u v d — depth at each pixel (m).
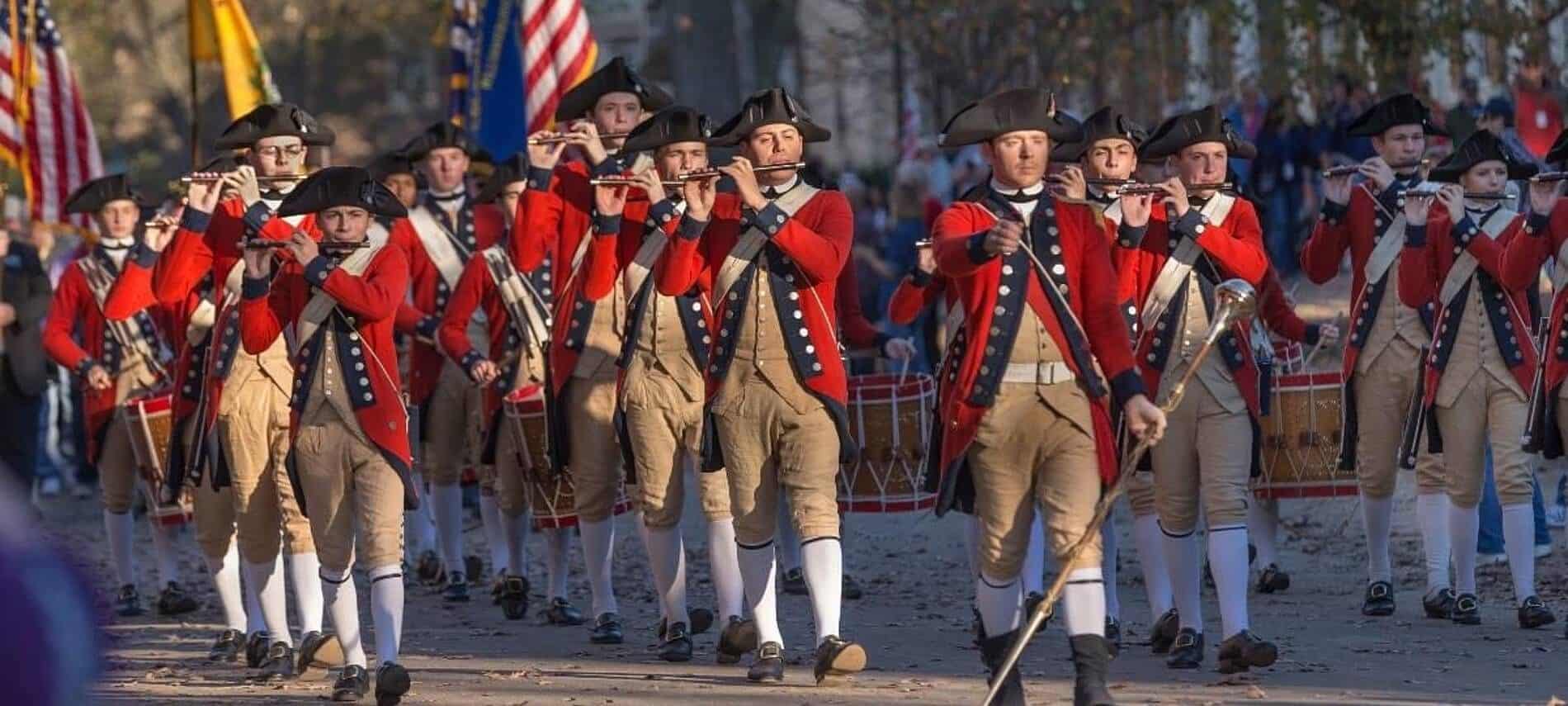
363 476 28.03
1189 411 28.89
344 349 28.06
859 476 35.97
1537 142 58.34
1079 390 23.25
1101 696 22.73
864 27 108.94
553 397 33.47
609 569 34.47
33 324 46.47
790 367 28.09
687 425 31.05
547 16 54.19
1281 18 67.00
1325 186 35.06
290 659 31.28
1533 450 33.09
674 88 110.06
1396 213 34.38
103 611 8.23
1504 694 27.06
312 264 27.47
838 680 28.53
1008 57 80.62
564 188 33.28
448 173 40.69
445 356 40.19
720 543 30.94
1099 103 82.00
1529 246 32.44
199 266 30.14
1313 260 35.19
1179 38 78.31
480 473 40.88
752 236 28.22
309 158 42.31
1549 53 66.69
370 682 29.55
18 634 7.85
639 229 31.25
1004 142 23.77
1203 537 43.72
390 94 186.75
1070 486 23.14
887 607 38.72
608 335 33.16
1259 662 28.53
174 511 38.16
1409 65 67.06
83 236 56.28
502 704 27.59
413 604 41.16
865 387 35.81
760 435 28.31
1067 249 23.42
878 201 92.88
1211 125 30.09
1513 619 34.66
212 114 164.62
